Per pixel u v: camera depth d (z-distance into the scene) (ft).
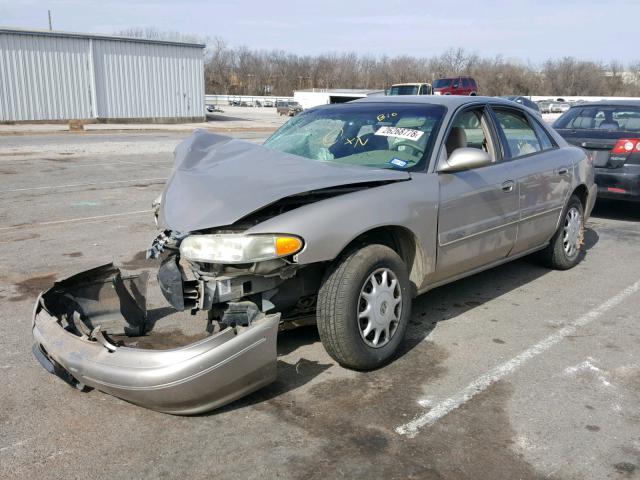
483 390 11.51
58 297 12.64
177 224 11.06
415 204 12.61
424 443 9.73
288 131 16.14
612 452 9.53
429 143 13.84
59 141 71.61
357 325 11.60
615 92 281.33
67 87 114.93
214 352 9.67
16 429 10.12
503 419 10.48
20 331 14.19
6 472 8.95
